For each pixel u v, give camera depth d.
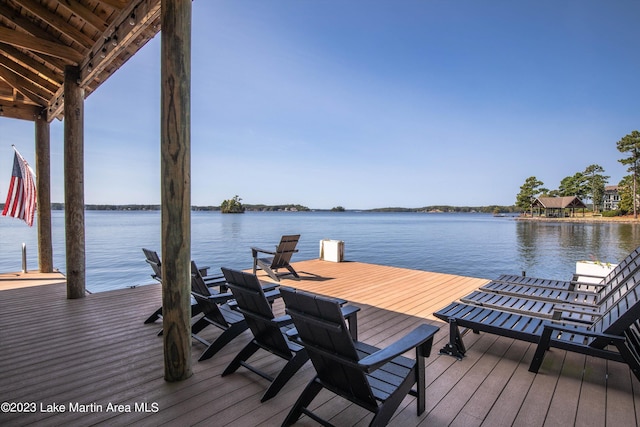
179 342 2.13
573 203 52.28
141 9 2.88
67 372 2.27
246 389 2.05
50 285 5.16
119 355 2.55
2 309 3.81
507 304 3.00
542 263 12.79
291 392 2.03
